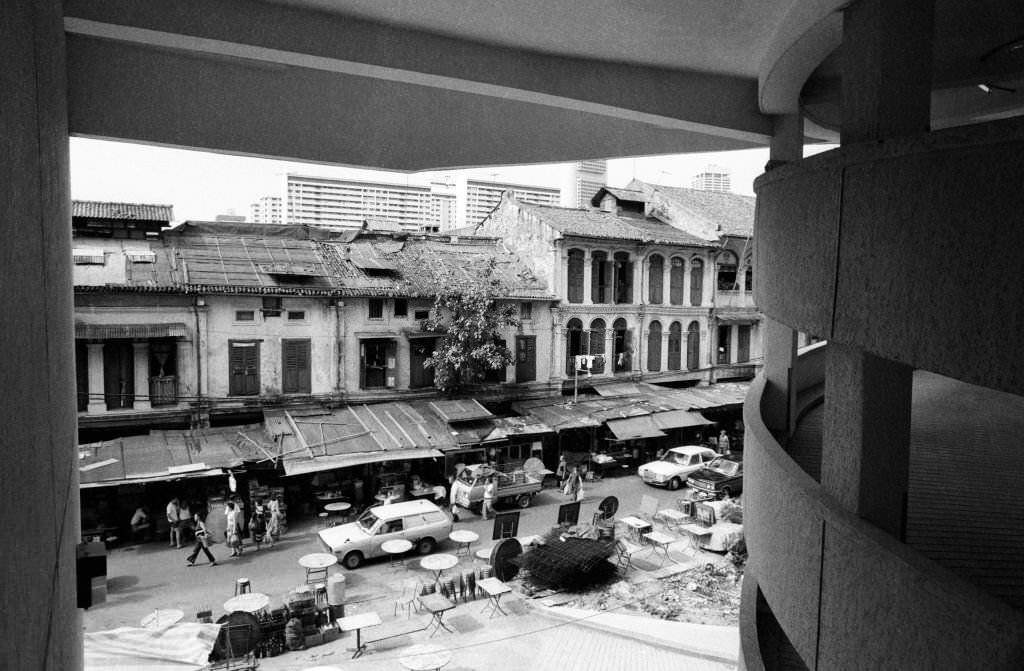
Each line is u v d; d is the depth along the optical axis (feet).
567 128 38.19
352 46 25.89
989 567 16.96
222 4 23.65
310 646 47.67
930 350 13.14
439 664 40.27
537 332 89.66
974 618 11.75
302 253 80.38
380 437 70.90
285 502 70.69
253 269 74.08
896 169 14.15
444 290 79.61
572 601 54.90
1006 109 40.93
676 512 69.62
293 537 65.46
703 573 60.18
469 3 24.39
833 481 17.94
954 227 12.57
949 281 12.67
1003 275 11.56
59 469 12.94
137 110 30.35
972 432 29.73
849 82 17.79
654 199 111.75
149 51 30.04
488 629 49.98
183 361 68.64
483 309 79.51
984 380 11.92
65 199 19.24
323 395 75.20
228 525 60.85
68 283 20.13
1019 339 11.28
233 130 32.14
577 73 30.07
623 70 30.78
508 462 80.84
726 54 29.45
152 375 67.82
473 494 71.31
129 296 66.39
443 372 79.82
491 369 86.63
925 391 40.78
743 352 108.27
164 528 64.08
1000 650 11.22
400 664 44.73
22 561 6.19
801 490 18.20
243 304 71.26
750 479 24.06
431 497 74.64
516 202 96.32
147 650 38.42
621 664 44.42
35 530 7.57
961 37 28.43
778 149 33.17
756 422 24.91
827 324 16.79
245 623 44.37
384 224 104.63
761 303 22.66
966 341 12.28
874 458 16.89
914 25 16.44
